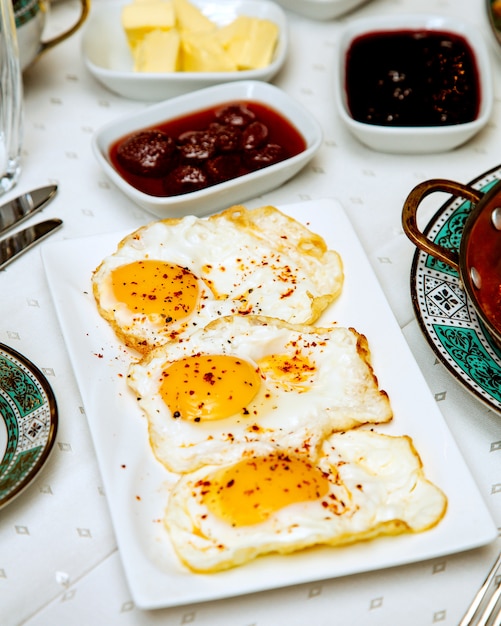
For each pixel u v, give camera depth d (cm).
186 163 63
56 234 62
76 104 71
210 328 53
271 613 47
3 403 52
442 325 54
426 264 56
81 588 48
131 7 70
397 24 70
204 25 71
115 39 73
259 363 53
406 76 68
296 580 46
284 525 47
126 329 54
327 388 52
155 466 50
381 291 56
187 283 55
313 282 56
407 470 49
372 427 51
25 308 58
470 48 69
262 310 55
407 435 51
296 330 53
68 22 76
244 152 63
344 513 47
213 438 50
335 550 47
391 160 67
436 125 66
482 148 68
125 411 52
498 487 51
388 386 52
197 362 52
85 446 52
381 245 62
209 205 61
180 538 47
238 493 47
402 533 47
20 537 50
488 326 50
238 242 58
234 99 67
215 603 47
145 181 63
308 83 72
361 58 69
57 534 50
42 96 71
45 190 64
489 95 66
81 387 52
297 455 49
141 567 46
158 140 63
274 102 67
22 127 65
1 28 61
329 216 60
